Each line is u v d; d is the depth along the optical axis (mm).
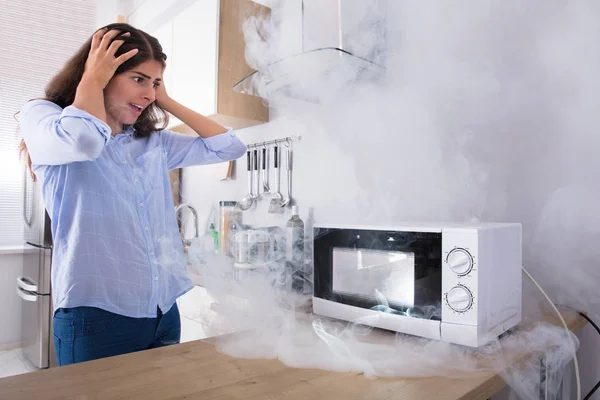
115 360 735
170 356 757
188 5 2268
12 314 2969
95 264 1092
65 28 3062
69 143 983
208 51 1884
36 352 2512
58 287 1090
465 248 801
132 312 1135
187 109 1435
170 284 1261
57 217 1107
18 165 3027
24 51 2949
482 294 793
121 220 1145
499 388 679
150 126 1324
